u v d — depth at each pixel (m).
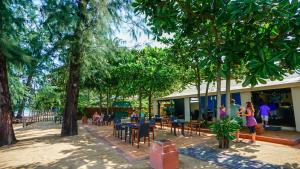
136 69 18.16
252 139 9.67
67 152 8.80
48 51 12.98
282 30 4.69
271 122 14.23
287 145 8.96
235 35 5.26
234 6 4.44
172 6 6.02
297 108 12.34
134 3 6.25
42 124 24.58
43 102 34.16
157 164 6.25
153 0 6.00
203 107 19.73
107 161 7.29
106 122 22.42
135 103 33.91
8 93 11.91
